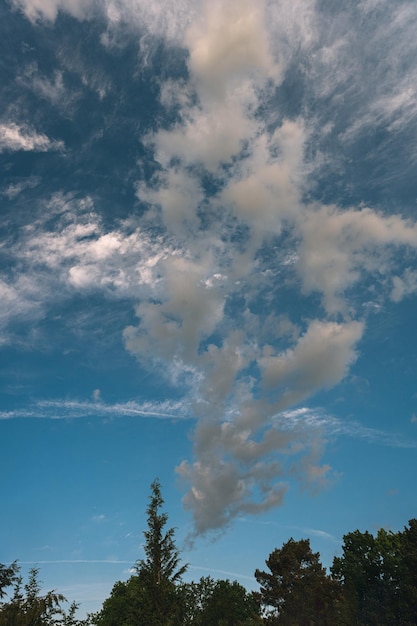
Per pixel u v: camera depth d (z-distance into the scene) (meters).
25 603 31.77
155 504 43.28
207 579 66.50
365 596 55.31
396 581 55.56
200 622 60.03
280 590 52.59
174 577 41.16
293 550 55.50
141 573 41.16
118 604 65.44
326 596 51.88
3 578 32.38
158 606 39.44
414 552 52.28
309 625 49.88
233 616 63.22
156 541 41.81
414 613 49.62
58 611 32.19
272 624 50.44
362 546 61.72
